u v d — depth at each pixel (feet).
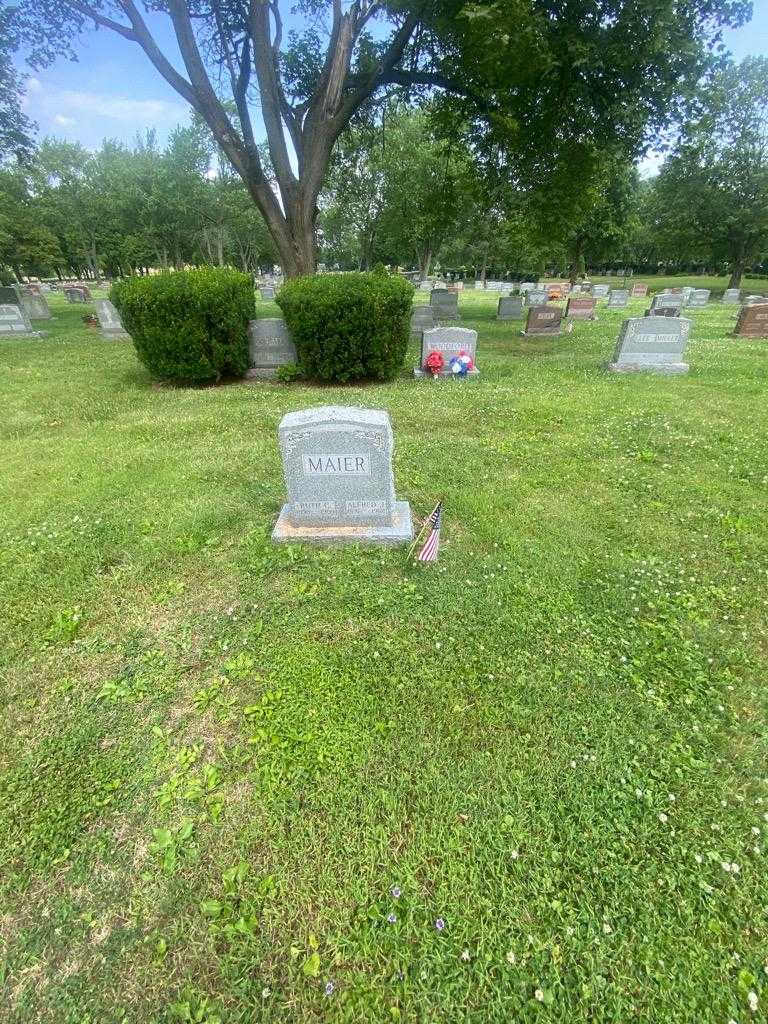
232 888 6.60
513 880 6.60
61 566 13.08
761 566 12.74
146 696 9.36
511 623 10.83
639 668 9.72
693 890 6.48
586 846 6.94
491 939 6.07
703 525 14.53
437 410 24.90
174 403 27.30
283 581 12.30
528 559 13.00
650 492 16.48
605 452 19.63
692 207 115.03
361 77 45.85
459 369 32.53
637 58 34.58
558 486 16.96
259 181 42.55
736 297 95.96
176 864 6.87
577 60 33.73
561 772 7.88
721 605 11.43
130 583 12.40
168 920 6.35
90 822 7.42
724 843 6.97
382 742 8.38
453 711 8.88
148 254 167.12
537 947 5.98
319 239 207.72
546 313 49.73
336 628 10.78
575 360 37.55
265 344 33.27
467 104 47.75
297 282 31.19
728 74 98.73
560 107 40.81
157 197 119.24
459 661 9.91
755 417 23.27
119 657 10.24
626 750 8.20
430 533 12.41
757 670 9.70
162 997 5.72
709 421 22.74
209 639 10.62
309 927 6.24
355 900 6.45
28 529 14.74
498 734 8.49
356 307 28.84
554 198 49.80
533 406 25.26
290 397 28.22
